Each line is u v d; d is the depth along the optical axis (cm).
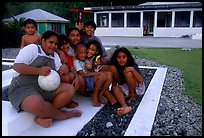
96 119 309
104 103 356
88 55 357
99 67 371
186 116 330
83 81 354
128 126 288
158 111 340
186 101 390
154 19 2247
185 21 2208
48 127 279
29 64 279
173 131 284
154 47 1284
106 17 2381
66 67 318
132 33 2300
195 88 467
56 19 1894
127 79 355
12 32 1348
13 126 260
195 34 2053
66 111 308
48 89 280
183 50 1131
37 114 268
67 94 290
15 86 277
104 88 349
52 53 302
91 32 414
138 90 380
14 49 1255
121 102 344
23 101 263
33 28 473
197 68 678
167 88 463
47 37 286
